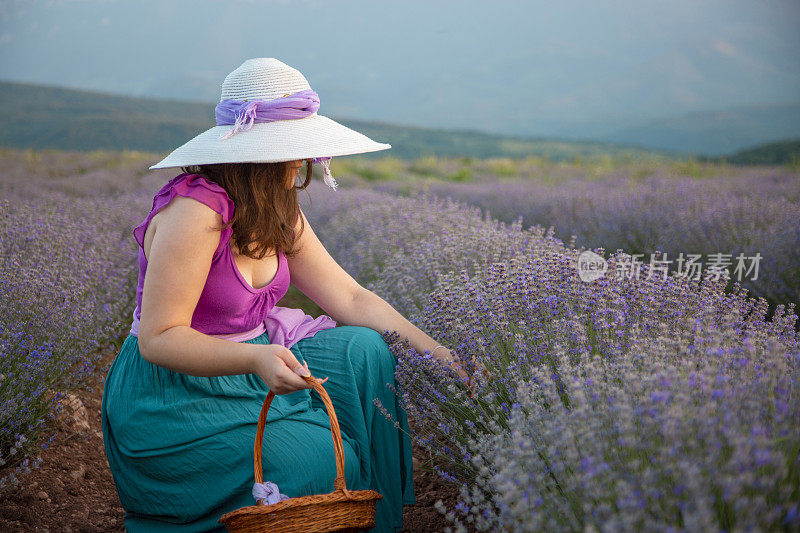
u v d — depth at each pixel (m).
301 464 1.88
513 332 2.34
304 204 8.30
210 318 1.97
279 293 2.13
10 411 2.45
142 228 1.93
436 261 3.68
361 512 1.68
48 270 3.52
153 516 1.97
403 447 2.25
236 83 1.99
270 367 1.73
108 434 2.04
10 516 2.26
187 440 1.89
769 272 4.08
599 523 1.29
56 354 3.05
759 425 1.37
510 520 1.40
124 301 4.30
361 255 5.04
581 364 1.89
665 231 5.22
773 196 7.31
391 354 2.27
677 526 1.28
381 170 20.06
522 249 3.41
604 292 2.38
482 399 2.13
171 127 106.94
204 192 1.82
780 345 1.84
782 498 1.21
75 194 12.02
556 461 1.47
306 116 1.99
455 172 20.80
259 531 1.58
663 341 1.94
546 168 20.25
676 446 1.28
